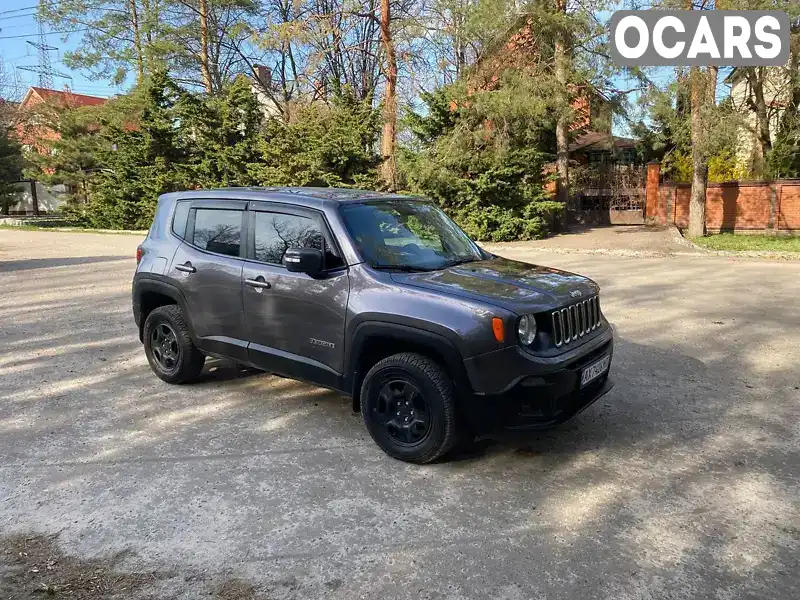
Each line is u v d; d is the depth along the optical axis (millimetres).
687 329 7676
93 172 34062
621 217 26516
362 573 2883
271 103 36562
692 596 2697
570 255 16625
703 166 18953
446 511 3430
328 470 3941
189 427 4660
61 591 2762
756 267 13586
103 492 3668
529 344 3711
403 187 21953
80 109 34625
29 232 29234
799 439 4348
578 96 20281
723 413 4859
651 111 18250
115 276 13203
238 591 2762
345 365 4234
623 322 8109
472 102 19891
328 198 4637
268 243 4746
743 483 3713
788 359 6316
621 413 4879
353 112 23125
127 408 5070
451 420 3797
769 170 21344
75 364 6387
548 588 2758
